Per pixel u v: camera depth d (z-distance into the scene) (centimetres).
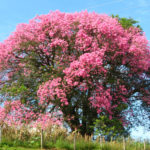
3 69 1780
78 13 1783
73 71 1495
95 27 1603
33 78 1653
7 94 1633
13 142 991
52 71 1627
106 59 1661
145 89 1877
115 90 1694
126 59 1675
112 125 1495
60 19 1719
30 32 1744
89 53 1492
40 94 1504
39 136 1080
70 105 1565
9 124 1133
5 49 1772
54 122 1351
